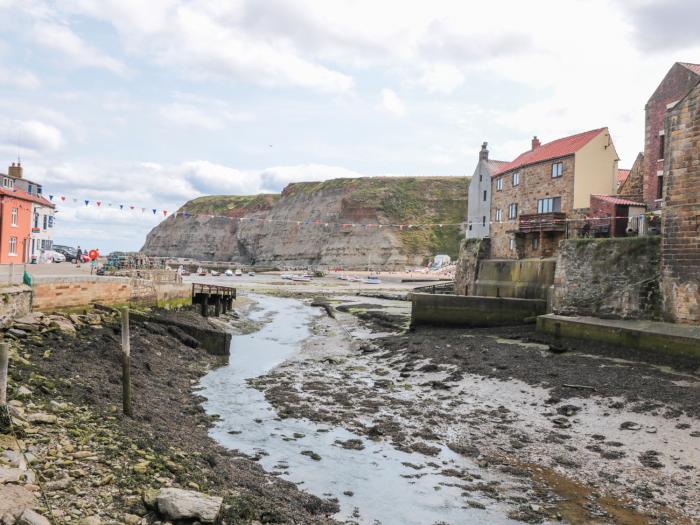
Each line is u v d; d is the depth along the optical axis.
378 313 44.12
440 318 32.62
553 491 11.22
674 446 13.37
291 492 10.55
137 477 8.67
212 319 36.59
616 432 14.52
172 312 31.09
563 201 39.84
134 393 15.30
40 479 7.70
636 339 21.67
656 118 32.25
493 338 27.67
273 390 19.55
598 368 19.98
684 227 21.95
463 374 21.06
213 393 18.84
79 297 22.88
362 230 140.88
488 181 53.31
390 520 9.84
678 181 22.22
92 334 19.97
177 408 15.92
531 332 28.05
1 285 18.16
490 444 14.05
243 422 15.59
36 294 19.95
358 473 12.05
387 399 18.52
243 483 10.27
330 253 143.12
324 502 10.34
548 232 38.75
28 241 41.22
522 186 44.84
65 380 13.74
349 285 89.69
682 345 19.91
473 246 49.22
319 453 13.25
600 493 11.12
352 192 155.62
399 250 131.88
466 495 10.98
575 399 17.03
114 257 37.41
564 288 27.50
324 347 30.02
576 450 13.54
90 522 6.73
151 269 37.28
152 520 7.37
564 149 40.88
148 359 20.41
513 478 11.89
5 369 9.12
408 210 145.75
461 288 50.22
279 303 57.00
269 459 12.70
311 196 172.88
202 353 25.36
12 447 8.52
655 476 11.91
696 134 21.45
